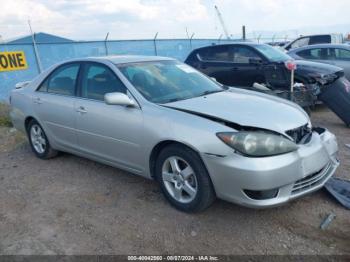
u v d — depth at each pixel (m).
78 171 4.76
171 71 4.42
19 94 5.44
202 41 18.66
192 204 3.36
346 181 3.96
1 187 4.38
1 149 5.99
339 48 10.30
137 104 3.72
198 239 3.06
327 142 3.50
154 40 15.95
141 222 3.37
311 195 3.72
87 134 4.29
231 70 8.91
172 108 3.50
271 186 2.92
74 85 4.55
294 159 3.02
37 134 5.31
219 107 3.46
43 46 12.44
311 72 7.31
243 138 2.95
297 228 3.15
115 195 3.97
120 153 3.95
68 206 3.78
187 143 3.20
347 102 6.51
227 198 3.10
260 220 3.30
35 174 4.75
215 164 3.06
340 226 3.15
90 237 3.17
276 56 8.45
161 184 3.62
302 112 3.72
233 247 2.94
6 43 11.46
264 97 4.06
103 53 14.08
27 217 3.59
